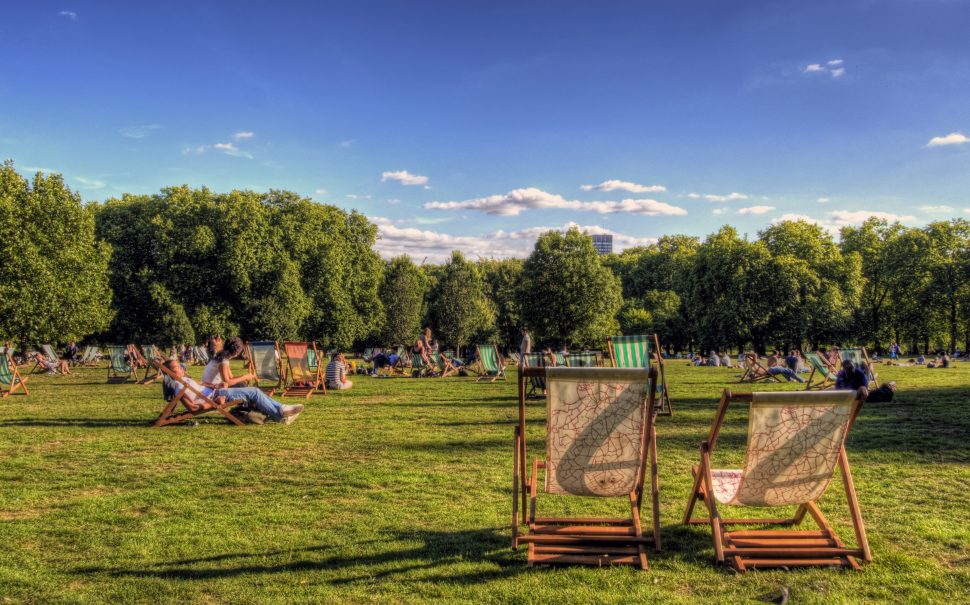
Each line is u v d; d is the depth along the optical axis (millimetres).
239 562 4109
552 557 4113
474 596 3586
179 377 9906
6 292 26750
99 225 44344
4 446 8188
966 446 7750
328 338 49719
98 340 43625
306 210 49938
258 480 6293
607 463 4223
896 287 57344
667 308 70938
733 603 3496
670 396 14734
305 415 11156
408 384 18469
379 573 3928
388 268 64250
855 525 4105
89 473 6629
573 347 53219
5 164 28891
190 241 43188
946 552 4230
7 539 4559
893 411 11062
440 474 6508
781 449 3947
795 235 57469
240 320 45375
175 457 7434
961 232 54812
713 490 4387
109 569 3998
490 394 15133
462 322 67625
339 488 5957
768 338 54250
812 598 3539
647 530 4719
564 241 54406
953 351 54375
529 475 6426
